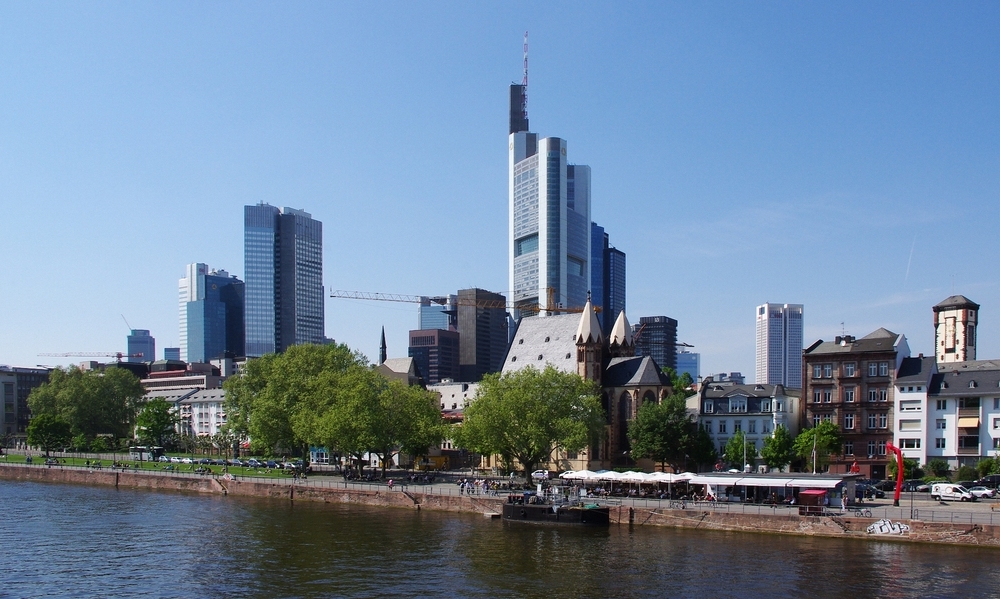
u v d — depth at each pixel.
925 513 107.56
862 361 161.62
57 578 88.50
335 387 182.75
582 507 118.06
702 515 113.06
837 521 104.88
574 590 81.56
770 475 121.56
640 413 169.62
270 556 98.38
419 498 140.00
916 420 155.50
